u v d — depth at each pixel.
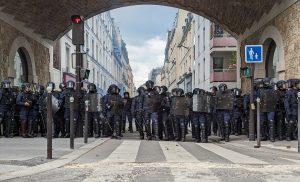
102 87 52.12
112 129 16.17
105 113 15.99
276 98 14.46
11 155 9.09
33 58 23.11
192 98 15.18
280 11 17.33
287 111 14.32
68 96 15.80
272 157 9.08
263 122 14.80
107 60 58.91
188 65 48.94
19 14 20.08
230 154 9.70
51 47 26.55
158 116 15.77
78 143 12.48
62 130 16.27
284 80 16.08
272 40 19.47
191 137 17.69
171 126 15.80
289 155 9.64
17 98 15.81
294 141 14.35
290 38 16.31
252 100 14.75
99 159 8.59
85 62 12.86
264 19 19.47
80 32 12.45
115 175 6.40
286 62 16.83
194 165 7.44
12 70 19.92
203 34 37.16
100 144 12.41
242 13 21.41
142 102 15.73
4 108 15.77
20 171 6.83
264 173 6.55
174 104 15.15
